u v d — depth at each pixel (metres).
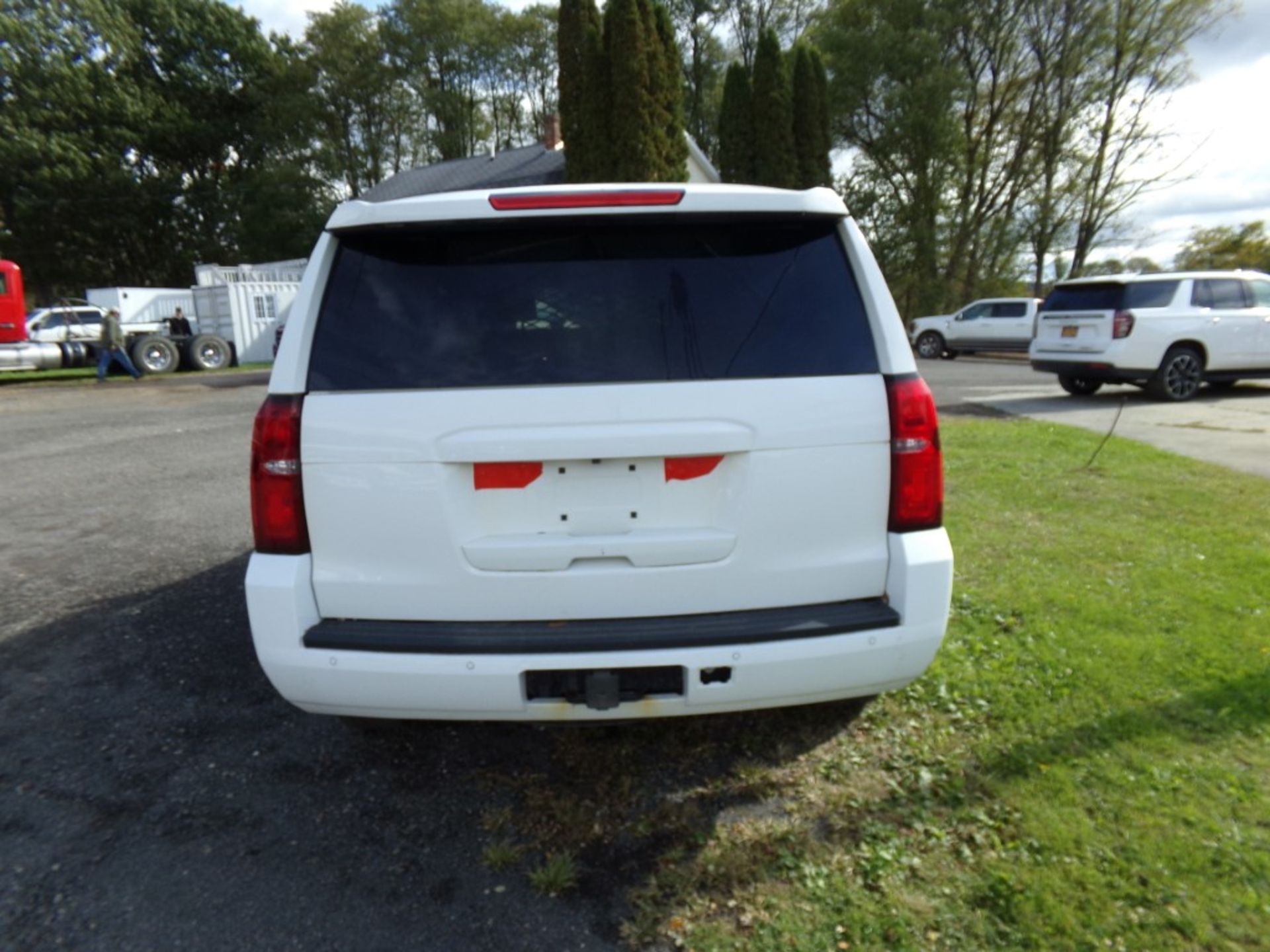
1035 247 36.16
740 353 2.44
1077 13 32.97
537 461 2.37
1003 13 33.97
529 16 54.62
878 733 3.18
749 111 24.94
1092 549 5.09
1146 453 8.06
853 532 2.48
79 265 48.47
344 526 2.42
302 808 2.86
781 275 2.52
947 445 8.62
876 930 2.22
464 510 2.40
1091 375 12.48
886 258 34.50
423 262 2.52
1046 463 7.63
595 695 2.39
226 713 3.52
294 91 50.72
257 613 2.44
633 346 2.43
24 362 20.77
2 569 5.46
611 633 2.38
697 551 2.41
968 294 34.84
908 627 2.47
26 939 2.26
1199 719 3.15
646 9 17.89
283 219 48.44
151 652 4.12
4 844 2.67
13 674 3.91
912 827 2.64
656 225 2.53
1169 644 3.76
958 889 2.36
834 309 2.51
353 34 50.56
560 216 2.44
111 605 4.77
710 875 2.46
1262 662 3.56
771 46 24.19
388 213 2.46
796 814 2.73
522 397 2.36
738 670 2.40
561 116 19.09
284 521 2.43
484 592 2.41
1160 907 2.26
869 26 34.28
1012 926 2.22
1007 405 12.41
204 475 8.56
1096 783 2.80
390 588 2.43
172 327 25.00
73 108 44.53
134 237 48.62
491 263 2.51
